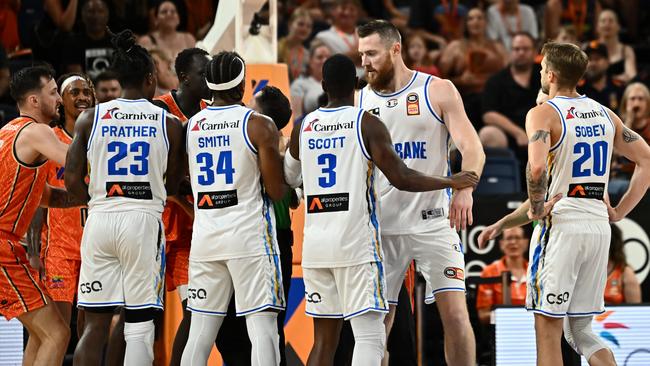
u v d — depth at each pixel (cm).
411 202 1120
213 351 1303
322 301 1030
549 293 1066
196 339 1044
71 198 1087
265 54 1398
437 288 1127
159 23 2058
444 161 1131
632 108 2006
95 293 1048
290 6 2375
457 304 1120
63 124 1304
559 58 1081
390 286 1133
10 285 1129
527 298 1095
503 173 1838
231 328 1137
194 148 1047
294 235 1326
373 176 1024
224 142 1034
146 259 1047
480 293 1507
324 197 1016
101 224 1040
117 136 1044
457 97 1116
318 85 2102
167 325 1313
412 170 1014
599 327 1330
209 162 1038
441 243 1120
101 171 1044
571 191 1068
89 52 1950
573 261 1065
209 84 1052
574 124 1062
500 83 2114
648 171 1116
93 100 1298
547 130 1054
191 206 1155
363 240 1008
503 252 1527
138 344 1051
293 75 2166
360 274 1005
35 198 1162
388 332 1140
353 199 1009
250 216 1034
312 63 2117
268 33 1414
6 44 2114
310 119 1028
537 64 2095
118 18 2088
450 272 1123
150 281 1053
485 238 1148
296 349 1319
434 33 2433
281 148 1190
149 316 1061
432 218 1123
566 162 1065
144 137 1047
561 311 1067
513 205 1532
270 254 1039
